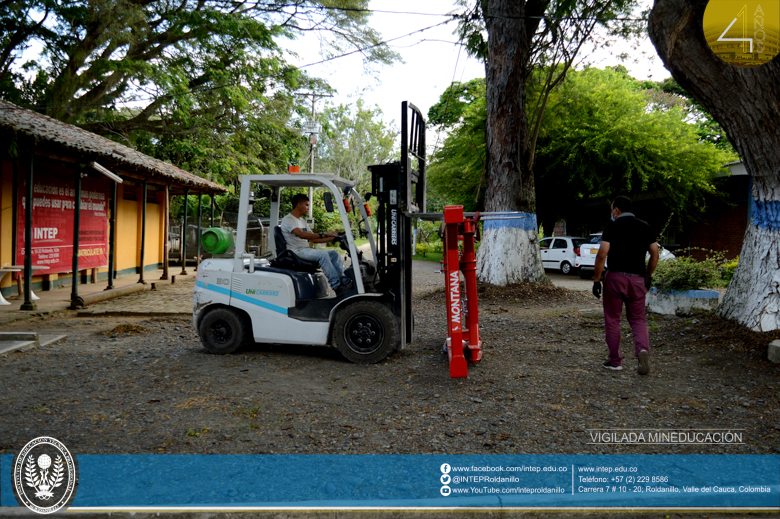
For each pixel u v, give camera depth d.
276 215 7.34
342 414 4.63
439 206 42.62
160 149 22.03
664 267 8.56
